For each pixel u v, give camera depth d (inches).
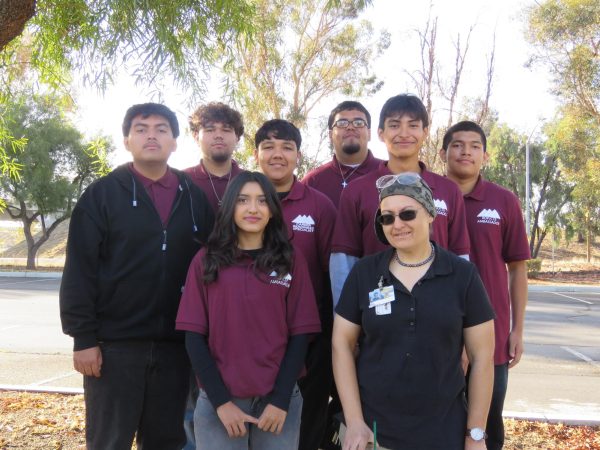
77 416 212.2
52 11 180.7
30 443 183.9
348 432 108.0
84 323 128.6
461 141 156.9
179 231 136.6
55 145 1136.2
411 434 105.2
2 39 144.3
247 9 193.0
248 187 123.9
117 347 132.3
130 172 136.6
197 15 183.2
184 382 139.4
